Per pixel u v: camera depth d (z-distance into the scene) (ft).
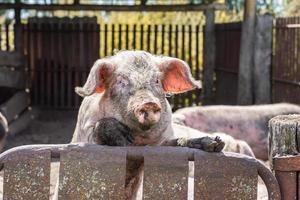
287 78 34.19
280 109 30.63
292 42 33.40
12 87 40.32
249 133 29.99
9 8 42.88
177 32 45.01
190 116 29.50
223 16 54.70
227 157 11.22
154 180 11.12
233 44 41.50
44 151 11.14
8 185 11.12
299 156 11.49
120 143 12.32
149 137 12.51
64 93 44.27
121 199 11.15
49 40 44.16
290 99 33.58
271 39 36.63
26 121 38.81
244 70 37.42
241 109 30.40
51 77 44.27
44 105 44.16
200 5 43.96
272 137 12.14
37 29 44.04
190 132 24.61
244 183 11.22
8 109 36.24
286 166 11.50
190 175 20.08
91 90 12.23
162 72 13.05
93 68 12.47
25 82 42.65
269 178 11.28
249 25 37.22
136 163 13.12
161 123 12.55
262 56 36.73
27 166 11.11
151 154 11.14
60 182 11.14
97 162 11.13
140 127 11.91
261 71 36.78
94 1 55.16
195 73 45.34
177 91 13.38
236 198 11.21
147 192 11.10
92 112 13.20
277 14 47.01
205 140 11.32
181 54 45.11
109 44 50.37
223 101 43.70
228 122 29.89
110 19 57.21
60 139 34.88
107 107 12.74
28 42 44.01
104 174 11.14
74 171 11.14
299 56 32.30
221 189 11.20
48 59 44.16
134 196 13.97
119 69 12.55
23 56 42.39
